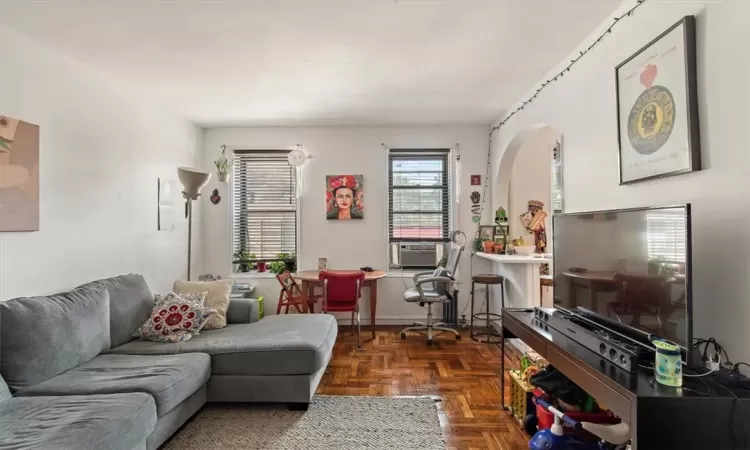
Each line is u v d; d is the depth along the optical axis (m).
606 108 2.25
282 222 4.73
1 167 2.14
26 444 1.36
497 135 4.37
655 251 1.51
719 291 1.51
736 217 1.43
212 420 2.36
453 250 4.14
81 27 2.24
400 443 2.11
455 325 4.54
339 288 3.83
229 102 3.68
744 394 1.25
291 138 4.65
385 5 2.06
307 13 2.14
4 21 2.15
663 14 1.78
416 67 2.88
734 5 1.43
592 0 2.03
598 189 2.34
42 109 2.41
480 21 2.23
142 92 3.37
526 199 4.57
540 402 1.98
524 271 3.73
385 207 4.67
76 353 2.14
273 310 4.60
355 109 3.95
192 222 4.34
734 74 1.43
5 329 1.88
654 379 1.37
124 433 1.57
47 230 2.42
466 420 2.37
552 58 2.73
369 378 3.01
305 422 2.33
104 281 2.68
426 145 4.66
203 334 2.79
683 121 1.63
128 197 3.21
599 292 1.88
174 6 2.05
